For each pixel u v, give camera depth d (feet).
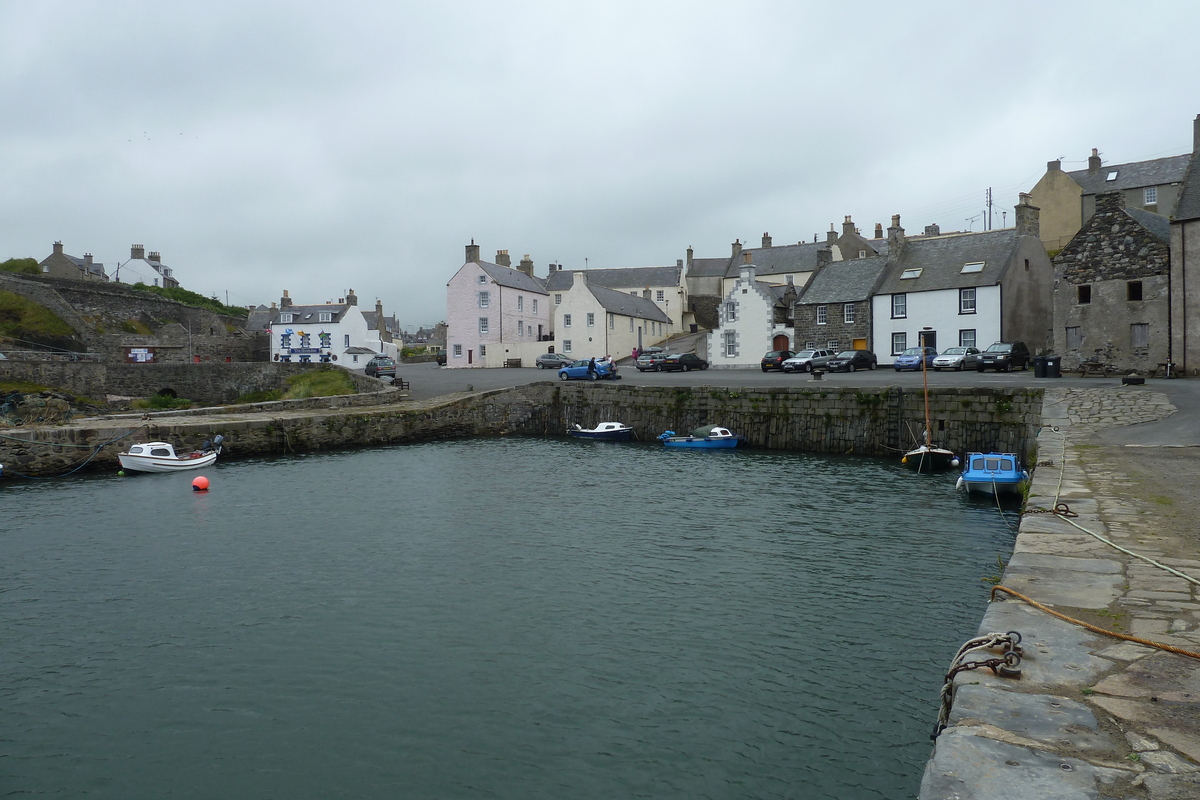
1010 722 14.74
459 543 61.52
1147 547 28.43
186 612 47.29
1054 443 62.59
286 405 131.34
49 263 265.34
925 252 175.42
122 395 175.83
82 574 54.75
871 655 39.27
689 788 29.19
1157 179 194.59
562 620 44.96
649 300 281.95
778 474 91.04
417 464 104.42
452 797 29.01
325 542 62.49
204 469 101.81
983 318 156.25
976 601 46.03
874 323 171.73
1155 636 19.06
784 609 45.70
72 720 34.94
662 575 52.49
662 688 36.63
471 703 35.76
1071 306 125.49
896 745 31.42
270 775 30.63
